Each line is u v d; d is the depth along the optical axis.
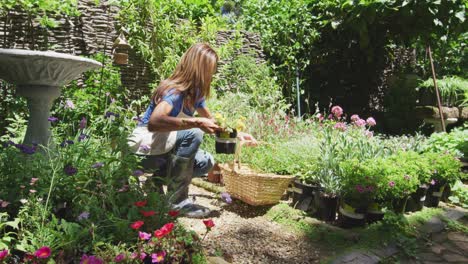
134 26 4.89
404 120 7.04
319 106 7.08
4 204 1.76
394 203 3.06
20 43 4.09
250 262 2.22
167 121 2.28
